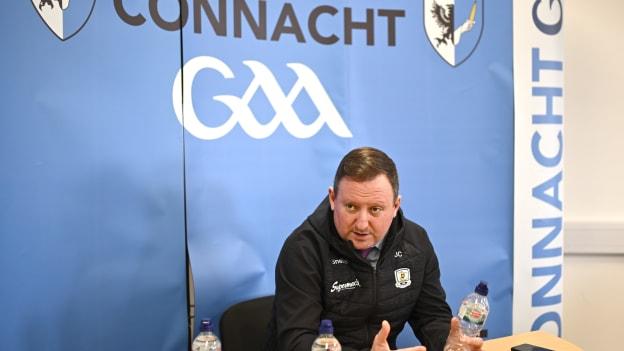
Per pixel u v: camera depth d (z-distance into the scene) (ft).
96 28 6.86
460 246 8.46
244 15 7.44
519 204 8.66
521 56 8.61
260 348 6.83
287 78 7.64
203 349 5.52
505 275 8.65
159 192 7.16
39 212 6.72
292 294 5.61
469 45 8.40
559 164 8.84
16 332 6.68
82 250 6.89
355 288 5.78
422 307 6.28
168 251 7.23
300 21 7.68
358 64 7.95
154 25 7.09
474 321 5.72
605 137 9.73
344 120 7.91
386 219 5.32
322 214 5.94
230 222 7.46
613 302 9.83
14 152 6.61
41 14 6.66
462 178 8.44
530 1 8.61
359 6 7.91
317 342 4.83
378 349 4.76
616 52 9.68
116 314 7.06
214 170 7.38
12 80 6.57
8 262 6.63
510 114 8.60
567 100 9.66
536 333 6.55
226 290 7.45
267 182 7.61
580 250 9.64
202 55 7.28
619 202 9.78
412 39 8.16
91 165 6.89
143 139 7.08
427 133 8.27
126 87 7.00
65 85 6.76
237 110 7.45
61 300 6.84
